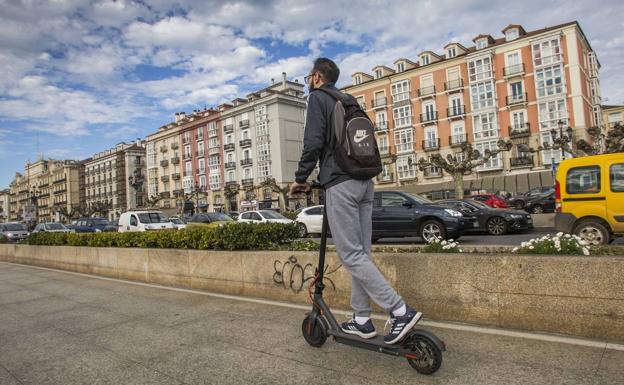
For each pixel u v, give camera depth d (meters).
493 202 24.70
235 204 63.19
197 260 6.24
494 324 3.53
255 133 60.44
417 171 48.94
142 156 89.00
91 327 4.39
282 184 56.88
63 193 104.56
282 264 5.07
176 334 3.92
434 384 2.50
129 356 3.42
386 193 12.73
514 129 42.44
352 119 2.74
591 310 3.13
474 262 3.64
